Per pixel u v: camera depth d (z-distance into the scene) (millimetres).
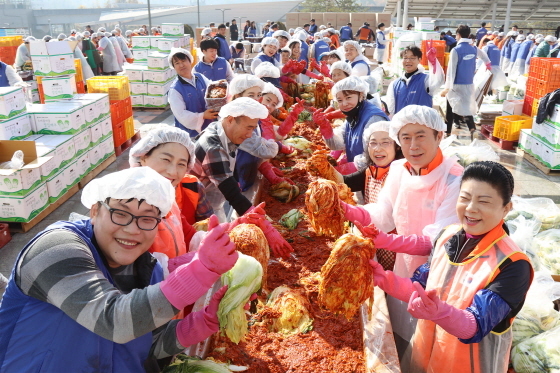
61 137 6895
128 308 1517
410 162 2746
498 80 12852
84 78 14859
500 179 1973
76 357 1661
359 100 4461
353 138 4504
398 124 2730
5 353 1660
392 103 7617
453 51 9539
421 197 2748
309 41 19344
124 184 1632
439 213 2633
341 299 2283
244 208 3580
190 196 3193
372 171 3596
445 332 2215
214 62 8297
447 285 2166
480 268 2049
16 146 5832
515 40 19156
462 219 2104
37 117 6930
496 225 2061
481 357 2133
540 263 3928
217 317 1995
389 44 17094
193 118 5902
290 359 2361
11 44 16156
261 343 2461
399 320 2930
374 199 3617
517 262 1981
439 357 2252
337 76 6914
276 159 5215
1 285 3762
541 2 26969
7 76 8602
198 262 1558
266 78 7133
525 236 3910
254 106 3463
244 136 3590
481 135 10359
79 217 1982
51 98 7734
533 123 8391
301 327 2574
